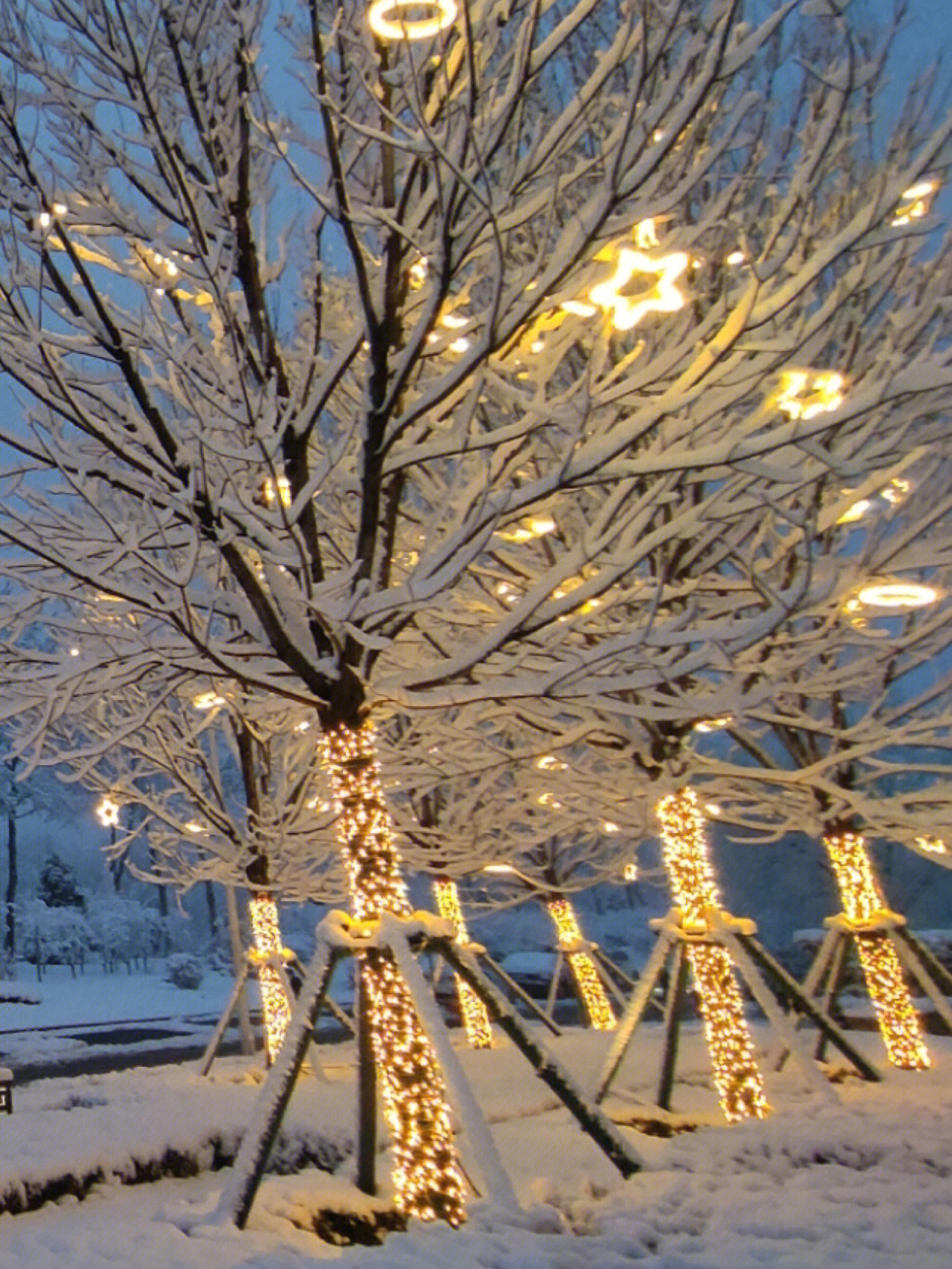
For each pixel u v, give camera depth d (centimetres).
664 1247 546
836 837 973
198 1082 1001
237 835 1166
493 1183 571
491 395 785
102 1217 602
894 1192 595
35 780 3691
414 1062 591
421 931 604
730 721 853
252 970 1371
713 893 845
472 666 624
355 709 646
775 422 709
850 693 960
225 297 623
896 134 570
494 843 1122
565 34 586
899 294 735
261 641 650
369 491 644
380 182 653
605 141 671
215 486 642
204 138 633
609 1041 1209
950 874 2658
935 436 647
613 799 950
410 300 664
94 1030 2167
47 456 575
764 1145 686
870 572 642
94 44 605
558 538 854
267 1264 491
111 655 614
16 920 3303
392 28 484
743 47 516
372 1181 620
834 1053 1047
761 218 752
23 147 561
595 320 661
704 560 822
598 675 647
